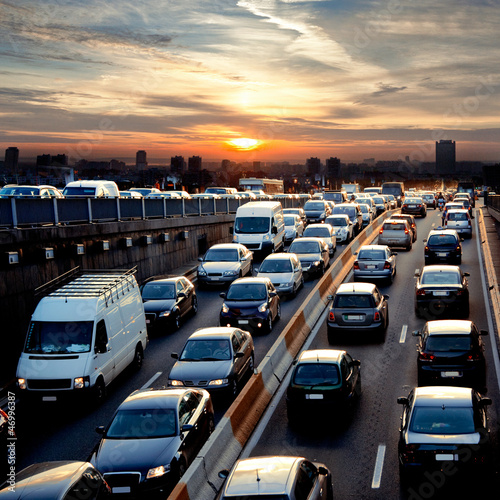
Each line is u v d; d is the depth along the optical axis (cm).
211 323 2402
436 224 5353
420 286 2239
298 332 2077
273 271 2773
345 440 1284
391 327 2195
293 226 4503
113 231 2670
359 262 2895
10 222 2008
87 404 1603
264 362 1653
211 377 1523
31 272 2039
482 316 2230
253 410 1430
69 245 2298
